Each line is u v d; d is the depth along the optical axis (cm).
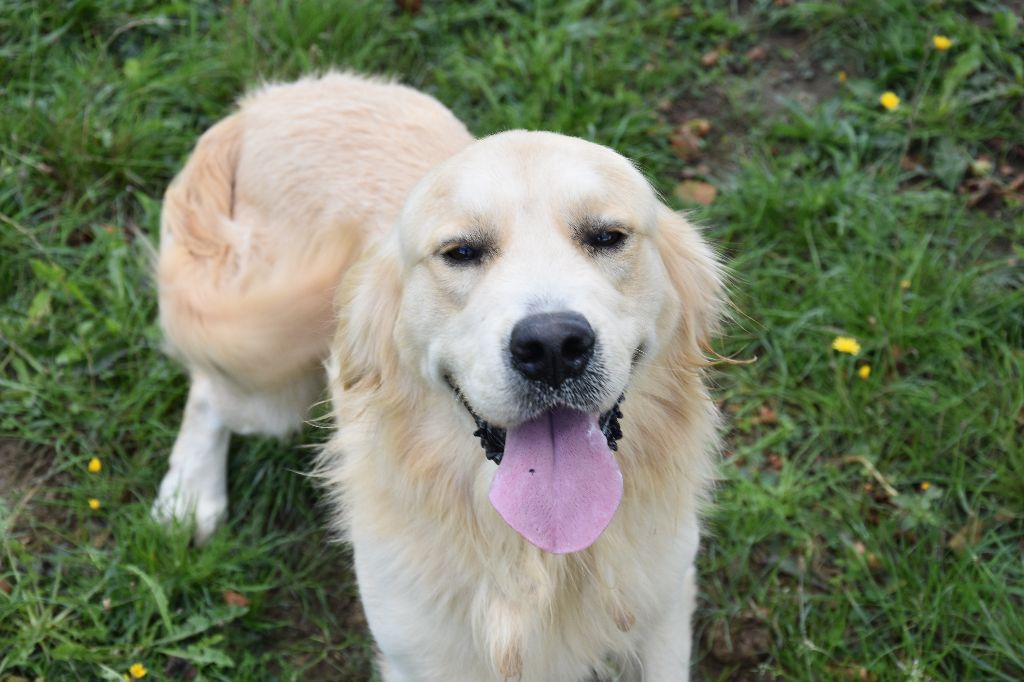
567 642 109
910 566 124
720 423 121
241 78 157
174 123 155
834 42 166
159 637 123
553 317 91
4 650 119
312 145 128
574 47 167
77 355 137
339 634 125
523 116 156
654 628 111
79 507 129
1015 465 127
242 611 123
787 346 139
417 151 126
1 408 135
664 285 102
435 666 109
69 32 162
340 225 115
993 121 155
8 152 149
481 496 104
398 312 104
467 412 100
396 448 105
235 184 132
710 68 167
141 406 136
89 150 150
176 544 124
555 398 93
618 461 104
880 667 118
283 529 132
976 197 149
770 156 155
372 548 107
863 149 154
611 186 99
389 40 167
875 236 144
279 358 117
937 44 157
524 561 104
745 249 146
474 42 166
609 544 105
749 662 121
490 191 97
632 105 159
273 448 135
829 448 133
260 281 123
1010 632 117
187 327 120
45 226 146
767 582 125
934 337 137
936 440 131
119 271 142
